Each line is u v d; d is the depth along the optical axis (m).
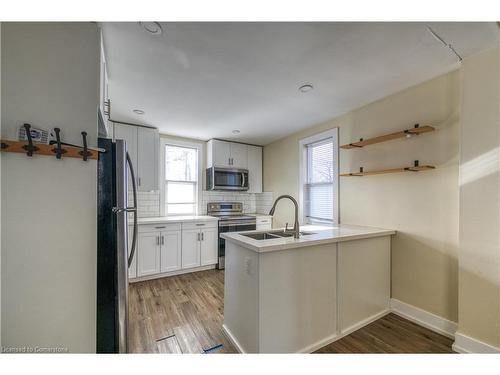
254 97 2.42
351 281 1.99
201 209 4.19
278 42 1.53
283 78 2.02
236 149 4.29
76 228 1.21
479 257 1.61
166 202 3.87
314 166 3.47
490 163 1.57
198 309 2.34
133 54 1.66
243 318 1.68
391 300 2.29
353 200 2.75
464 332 1.66
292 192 3.82
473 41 1.51
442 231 1.95
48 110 1.16
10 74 1.09
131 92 2.29
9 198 1.08
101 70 1.41
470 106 1.67
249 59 1.73
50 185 1.16
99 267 1.39
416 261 2.13
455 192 1.88
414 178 2.16
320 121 3.16
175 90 2.25
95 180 1.26
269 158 4.44
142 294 2.69
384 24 1.35
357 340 1.84
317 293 1.77
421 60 1.74
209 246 3.60
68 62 1.21
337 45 1.56
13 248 1.09
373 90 2.26
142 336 1.88
